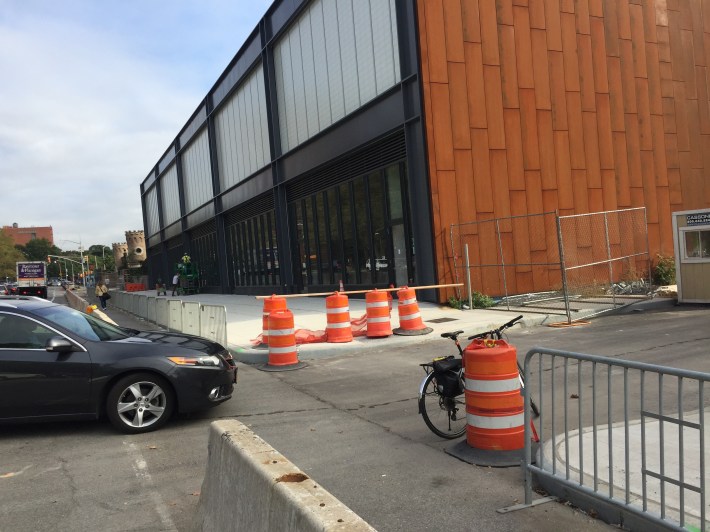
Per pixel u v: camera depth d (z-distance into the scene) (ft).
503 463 15.74
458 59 54.24
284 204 85.61
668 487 12.57
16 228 636.89
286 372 31.53
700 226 46.16
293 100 79.92
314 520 6.46
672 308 46.68
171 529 13.00
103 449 18.98
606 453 15.01
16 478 16.48
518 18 57.00
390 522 12.75
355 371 30.58
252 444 9.43
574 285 55.01
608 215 60.39
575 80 59.57
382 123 59.26
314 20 72.59
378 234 63.82
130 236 292.61
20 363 20.25
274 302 38.37
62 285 476.54
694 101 66.90
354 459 16.99
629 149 62.28
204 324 44.37
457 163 53.88
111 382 20.81
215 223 122.11
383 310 38.63
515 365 16.69
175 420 22.31
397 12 55.21
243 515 8.61
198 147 131.75
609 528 11.93
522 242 55.93
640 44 63.62
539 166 57.21
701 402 9.86
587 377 24.90
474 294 52.19
